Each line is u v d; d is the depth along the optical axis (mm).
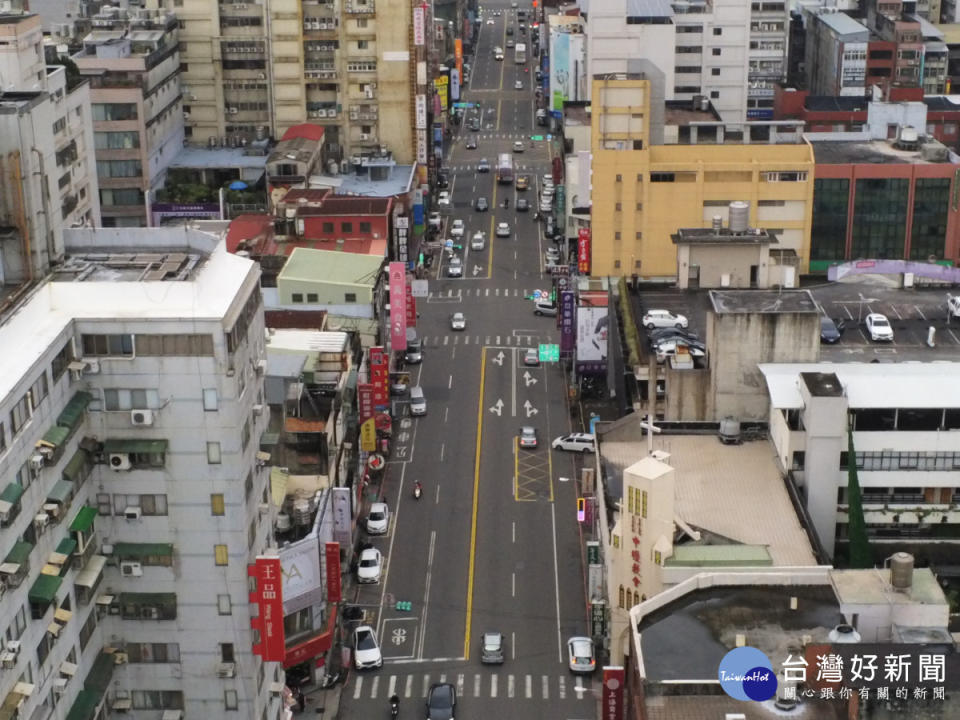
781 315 134375
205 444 88438
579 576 143750
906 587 95000
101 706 89625
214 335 86500
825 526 124500
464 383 195375
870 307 164500
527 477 166375
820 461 122812
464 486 164250
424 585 142125
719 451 132500
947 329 157500
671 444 134375
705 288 168875
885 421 124750
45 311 87125
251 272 94438
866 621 94312
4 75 162000
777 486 125562
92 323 86438
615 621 114125
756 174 196750
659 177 196750
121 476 88812
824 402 121125
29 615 78500
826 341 153000
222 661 92500
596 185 196875
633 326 155875
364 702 122438
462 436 178000
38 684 79750
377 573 142750
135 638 91812
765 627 96500
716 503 122312
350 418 154000
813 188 199125
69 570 84938
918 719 84562
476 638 132500
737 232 167875
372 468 165000
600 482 129375
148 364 87000
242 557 90438
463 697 123250
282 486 125000
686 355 139375
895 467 125938
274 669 100250
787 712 86688
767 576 101062
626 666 103375
